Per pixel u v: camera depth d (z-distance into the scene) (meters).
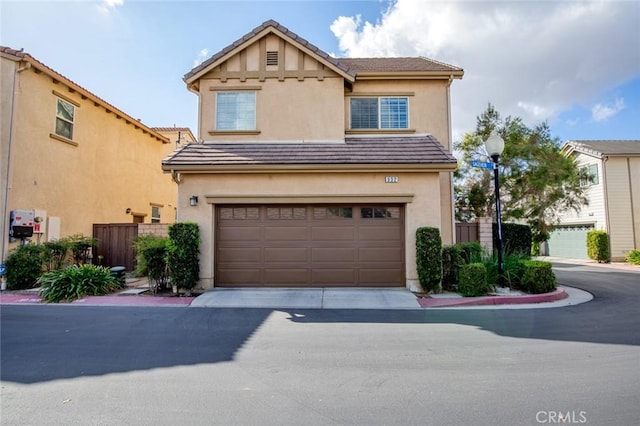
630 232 22.33
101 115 16.16
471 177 16.17
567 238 25.92
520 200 16.03
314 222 10.95
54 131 13.40
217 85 12.55
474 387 4.28
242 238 10.94
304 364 5.08
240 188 10.87
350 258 10.86
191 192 10.85
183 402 3.92
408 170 10.71
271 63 12.62
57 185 13.48
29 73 12.31
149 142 20.31
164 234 14.52
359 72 13.02
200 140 12.39
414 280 10.52
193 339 6.28
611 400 3.93
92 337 6.38
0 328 6.98
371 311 8.53
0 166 11.45
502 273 10.56
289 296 9.82
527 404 3.85
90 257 14.16
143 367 4.97
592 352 5.53
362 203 10.93
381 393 4.14
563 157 15.79
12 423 3.47
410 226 10.71
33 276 11.12
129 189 18.28
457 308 8.83
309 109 12.45
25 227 11.80
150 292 10.50
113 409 3.76
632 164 22.61
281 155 11.12
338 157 10.97
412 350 5.68
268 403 3.90
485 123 16.17
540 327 7.03
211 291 10.39
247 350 5.70
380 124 13.38
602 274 16.08
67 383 4.43
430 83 13.48
